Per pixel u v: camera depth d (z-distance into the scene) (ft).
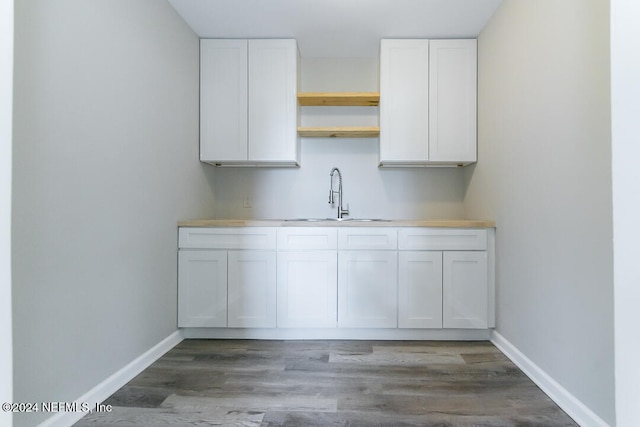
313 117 9.78
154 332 6.70
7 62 3.01
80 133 4.73
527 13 6.03
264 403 5.17
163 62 6.95
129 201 5.85
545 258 5.51
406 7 7.32
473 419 4.77
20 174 3.87
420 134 8.64
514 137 6.55
